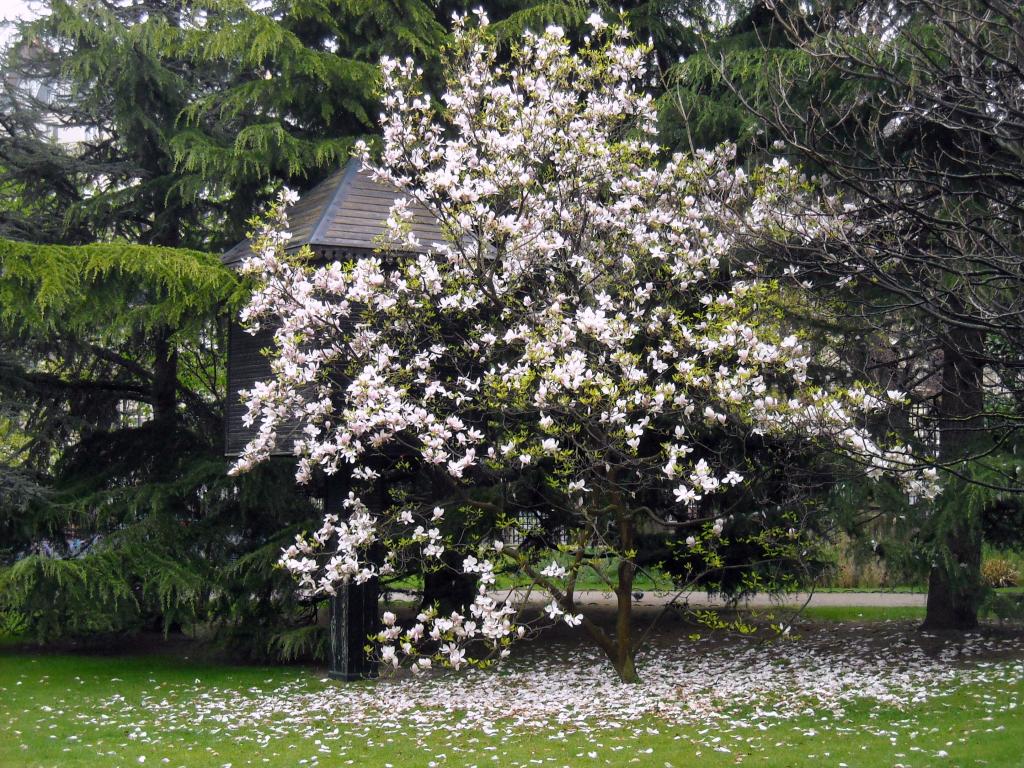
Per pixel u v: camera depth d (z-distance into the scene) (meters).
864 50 7.18
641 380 7.34
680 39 12.77
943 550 8.88
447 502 9.39
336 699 8.59
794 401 7.19
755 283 7.63
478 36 9.22
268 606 10.90
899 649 10.20
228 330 10.54
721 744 6.50
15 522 10.68
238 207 12.42
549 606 7.88
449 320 8.42
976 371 7.80
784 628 9.73
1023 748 6.09
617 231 8.70
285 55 11.15
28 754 6.84
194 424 12.72
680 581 11.06
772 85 8.59
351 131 12.44
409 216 8.41
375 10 11.76
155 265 9.68
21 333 10.64
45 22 11.32
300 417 8.16
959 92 6.52
